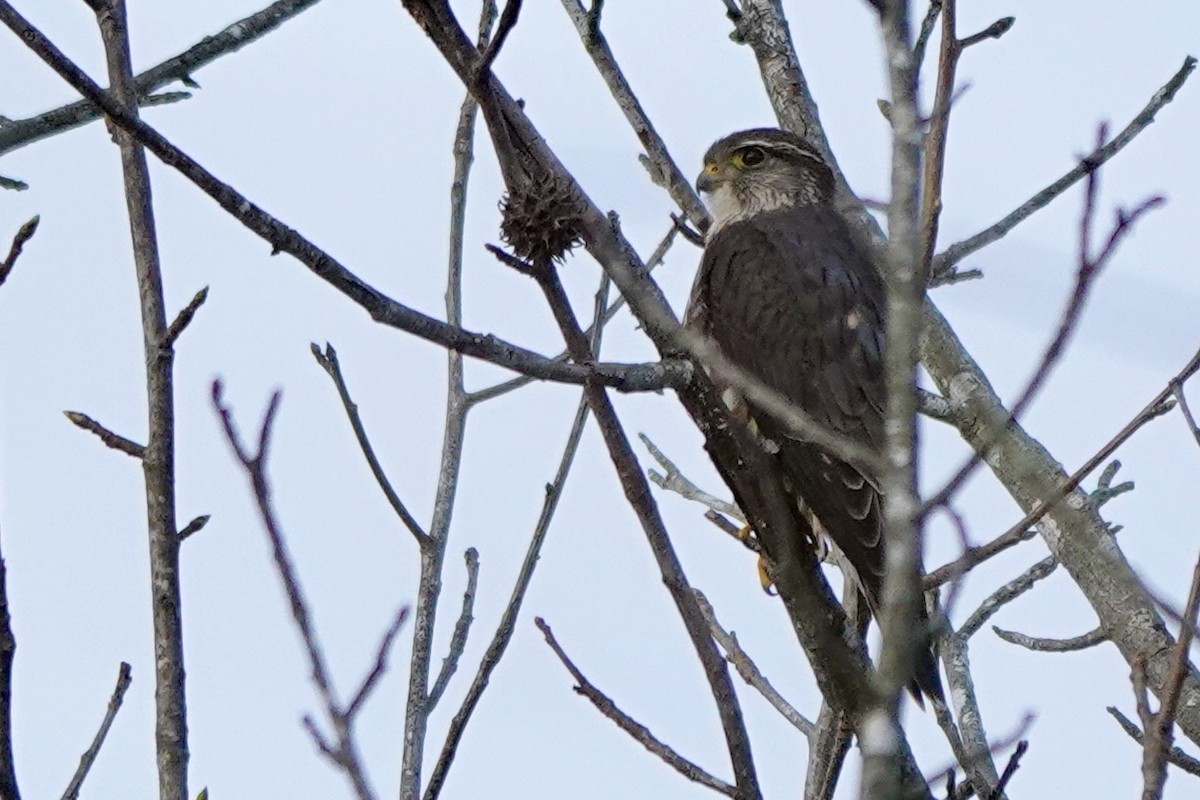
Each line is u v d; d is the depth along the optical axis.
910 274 5.14
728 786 7.61
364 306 6.54
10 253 7.05
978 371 10.78
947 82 6.16
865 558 10.09
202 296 7.65
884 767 4.75
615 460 6.99
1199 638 6.94
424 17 7.03
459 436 9.52
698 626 6.92
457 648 8.77
